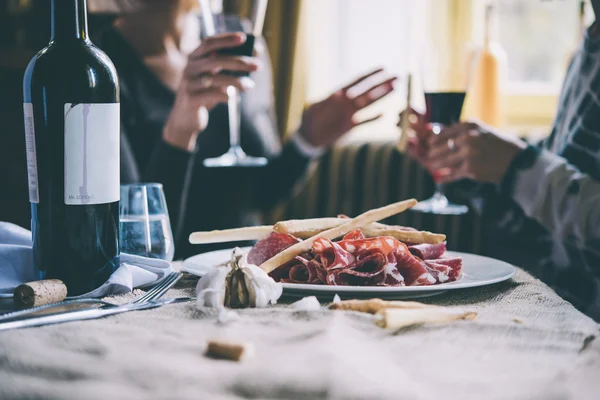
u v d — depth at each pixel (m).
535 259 1.46
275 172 2.19
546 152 1.31
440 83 1.54
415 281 0.74
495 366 0.49
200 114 1.54
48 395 0.41
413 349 0.52
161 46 2.09
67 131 0.70
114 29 2.07
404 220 2.42
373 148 2.54
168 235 0.89
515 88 2.96
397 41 3.01
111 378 0.44
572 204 1.25
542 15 2.95
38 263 0.72
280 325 0.58
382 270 0.73
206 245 1.92
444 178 1.46
